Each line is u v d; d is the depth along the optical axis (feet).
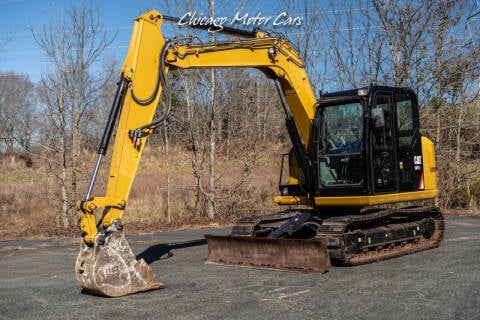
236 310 19.63
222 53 29.07
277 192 63.05
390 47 58.34
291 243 26.73
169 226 50.80
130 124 24.64
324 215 32.83
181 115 57.41
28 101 118.93
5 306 21.50
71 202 51.55
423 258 29.60
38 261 33.47
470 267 26.37
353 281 23.99
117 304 21.03
